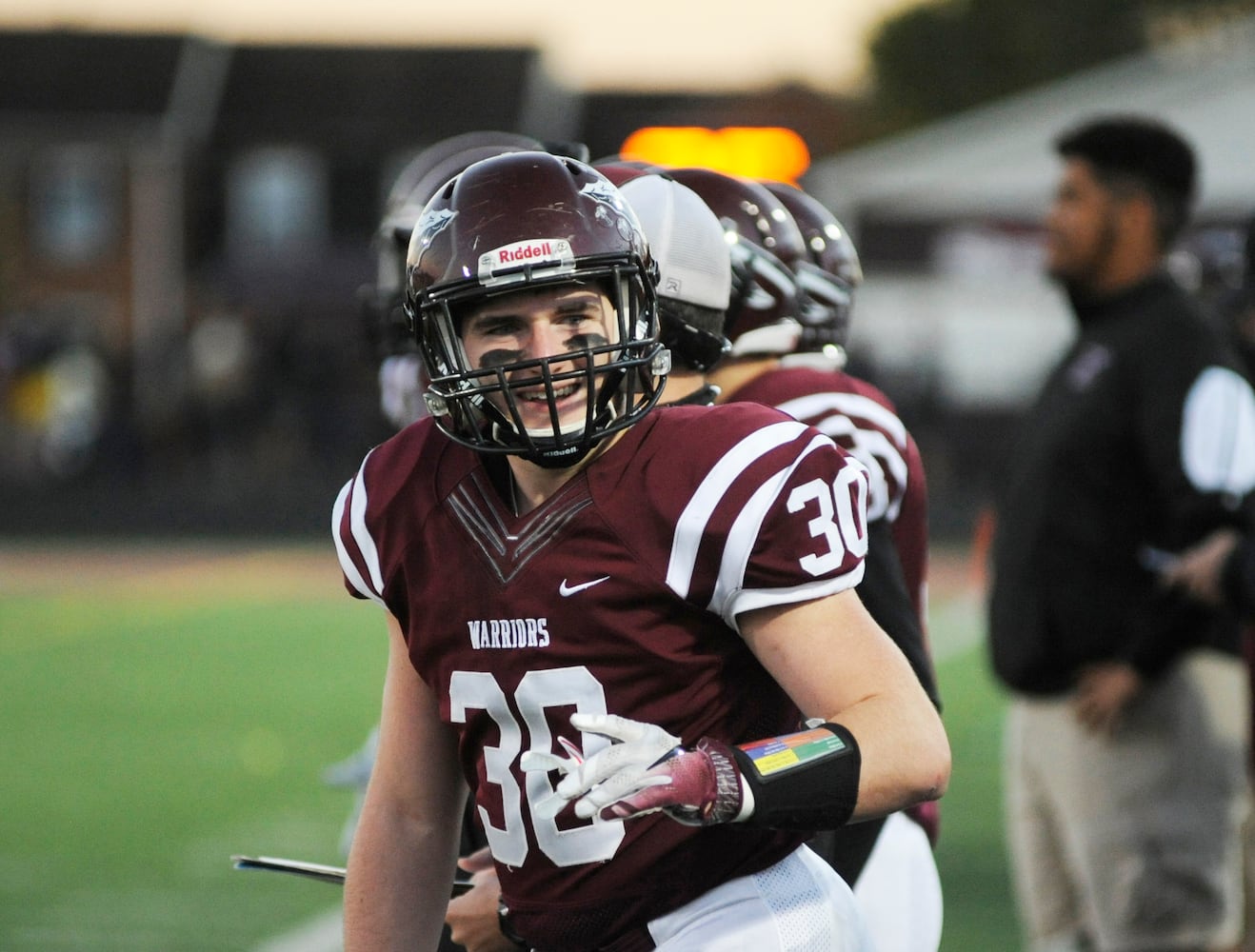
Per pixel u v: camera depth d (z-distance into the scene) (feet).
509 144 41.09
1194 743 42.32
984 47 408.05
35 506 230.68
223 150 378.94
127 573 178.40
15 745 93.04
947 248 225.56
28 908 62.13
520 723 23.24
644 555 22.30
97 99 370.94
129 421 257.34
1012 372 228.63
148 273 370.12
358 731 96.27
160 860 69.00
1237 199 188.24
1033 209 211.61
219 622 142.92
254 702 105.91
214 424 265.34
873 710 21.90
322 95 382.83
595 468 22.77
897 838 30.48
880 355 229.45
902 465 29.94
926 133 211.20
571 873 23.71
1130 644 41.88
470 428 22.90
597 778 20.65
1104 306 44.80
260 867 27.25
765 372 30.89
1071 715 43.50
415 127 376.07
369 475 24.54
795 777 21.08
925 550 31.58
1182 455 41.75
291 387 271.28
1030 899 46.01
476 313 22.61
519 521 23.00
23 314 351.25
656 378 23.27
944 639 127.85
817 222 34.63
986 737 92.07
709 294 28.14
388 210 41.09
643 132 54.60
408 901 25.76
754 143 54.80
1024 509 44.34
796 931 23.67
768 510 22.08
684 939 23.43
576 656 22.63
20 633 137.80
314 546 201.87
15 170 368.68
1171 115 193.47
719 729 23.13
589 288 22.54
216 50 387.75
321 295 360.28
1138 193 44.24
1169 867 42.37
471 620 23.25
